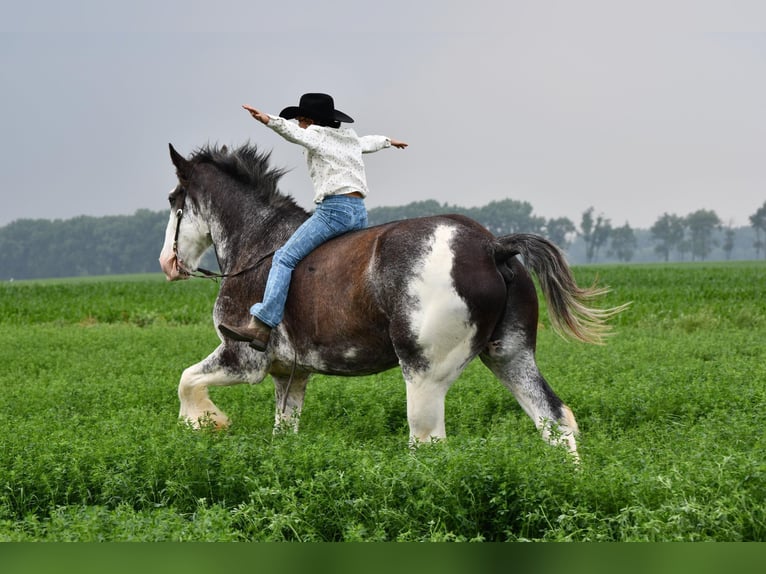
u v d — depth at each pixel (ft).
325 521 25.22
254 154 37.29
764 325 89.97
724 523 22.65
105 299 137.08
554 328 31.01
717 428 32.83
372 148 34.99
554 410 30.40
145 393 46.37
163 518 24.39
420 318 29.14
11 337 79.87
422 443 28.58
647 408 39.45
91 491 28.58
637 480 24.61
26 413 42.29
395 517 24.12
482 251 29.50
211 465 28.66
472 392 43.93
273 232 35.60
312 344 32.37
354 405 42.45
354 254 31.04
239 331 32.58
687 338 69.92
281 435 32.58
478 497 25.00
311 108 33.22
